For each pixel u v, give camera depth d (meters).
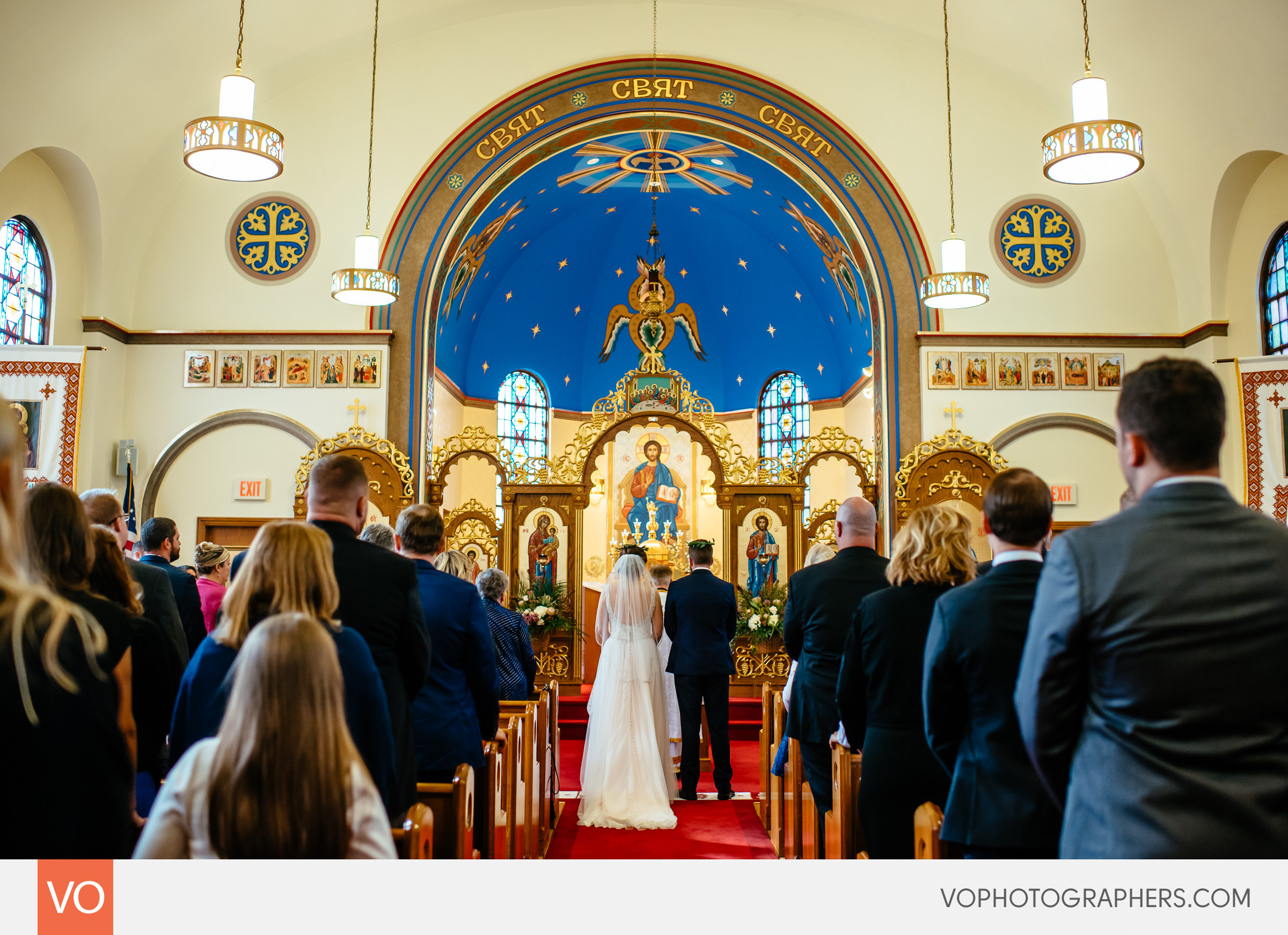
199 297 13.76
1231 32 11.38
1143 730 2.20
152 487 13.41
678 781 10.44
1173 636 2.18
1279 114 11.60
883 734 4.05
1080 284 14.05
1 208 11.70
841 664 4.43
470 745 4.88
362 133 14.11
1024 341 13.95
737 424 22.97
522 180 15.55
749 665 13.78
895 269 14.15
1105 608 2.26
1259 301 13.08
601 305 22.47
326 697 2.25
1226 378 13.19
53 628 2.31
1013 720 3.15
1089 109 8.86
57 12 10.59
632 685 8.59
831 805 5.19
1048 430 13.87
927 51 14.37
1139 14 12.06
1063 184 14.18
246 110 8.64
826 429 14.44
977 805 3.16
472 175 14.14
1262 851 2.05
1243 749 2.11
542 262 20.81
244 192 13.93
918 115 14.32
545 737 7.72
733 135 14.56
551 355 22.38
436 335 14.73
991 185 14.20
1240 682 2.13
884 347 14.08
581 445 14.26
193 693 3.17
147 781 4.37
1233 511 2.30
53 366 11.84
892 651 4.05
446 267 14.47
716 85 14.38
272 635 2.26
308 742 2.20
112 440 13.27
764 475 14.36
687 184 18.97
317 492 4.01
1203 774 2.12
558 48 14.32
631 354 22.92
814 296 20.52
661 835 8.05
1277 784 2.07
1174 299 14.02
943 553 4.10
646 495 14.76
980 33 13.69
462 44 14.25
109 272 13.24
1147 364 2.46
